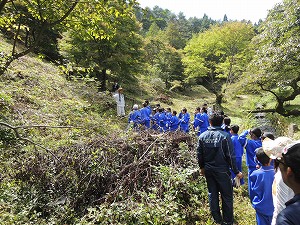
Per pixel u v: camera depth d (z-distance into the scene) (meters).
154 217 3.46
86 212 3.96
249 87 13.59
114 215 3.54
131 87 22.95
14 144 4.90
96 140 4.94
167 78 32.81
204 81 39.91
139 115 9.70
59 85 10.23
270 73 12.44
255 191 3.12
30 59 12.55
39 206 3.89
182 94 32.47
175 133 6.46
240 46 23.94
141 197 4.03
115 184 4.30
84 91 10.27
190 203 4.40
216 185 3.80
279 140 2.03
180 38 48.19
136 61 18.62
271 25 12.90
